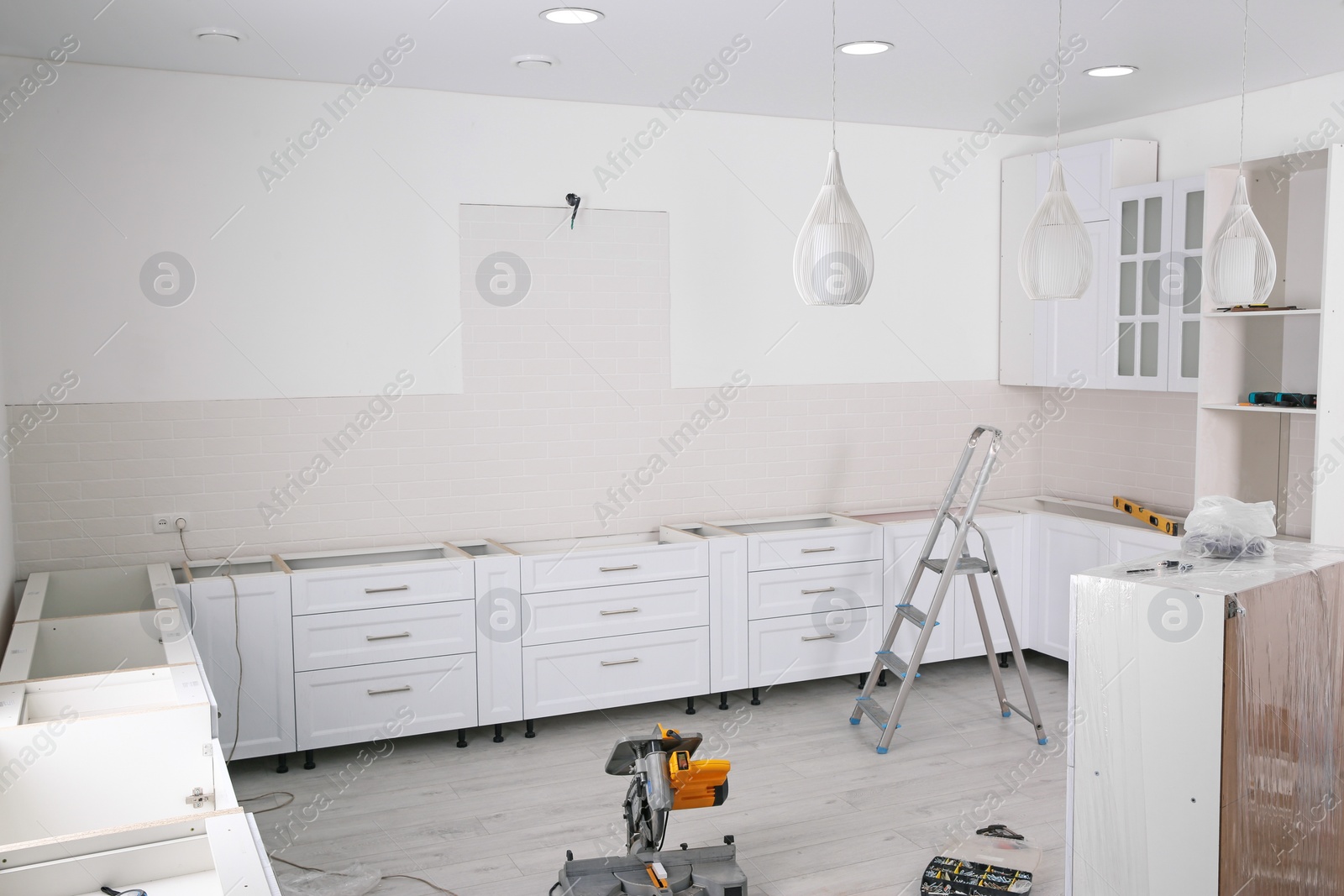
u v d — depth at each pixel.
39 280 4.04
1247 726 2.61
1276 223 4.37
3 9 3.38
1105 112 5.12
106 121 4.09
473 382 4.74
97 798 2.51
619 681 4.64
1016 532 5.37
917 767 4.17
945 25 3.71
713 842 3.54
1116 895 2.81
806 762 4.23
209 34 3.67
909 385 5.62
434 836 3.61
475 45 3.88
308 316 4.45
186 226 4.23
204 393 4.31
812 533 4.93
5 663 2.96
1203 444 4.39
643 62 4.14
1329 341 3.90
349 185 4.47
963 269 5.70
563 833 3.62
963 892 3.12
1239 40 3.89
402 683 4.30
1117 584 2.74
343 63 4.08
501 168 4.71
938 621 5.23
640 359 5.03
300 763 4.29
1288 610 2.73
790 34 3.80
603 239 4.91
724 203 5.14
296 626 4.12
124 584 4.19
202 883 2.04
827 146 5.32
